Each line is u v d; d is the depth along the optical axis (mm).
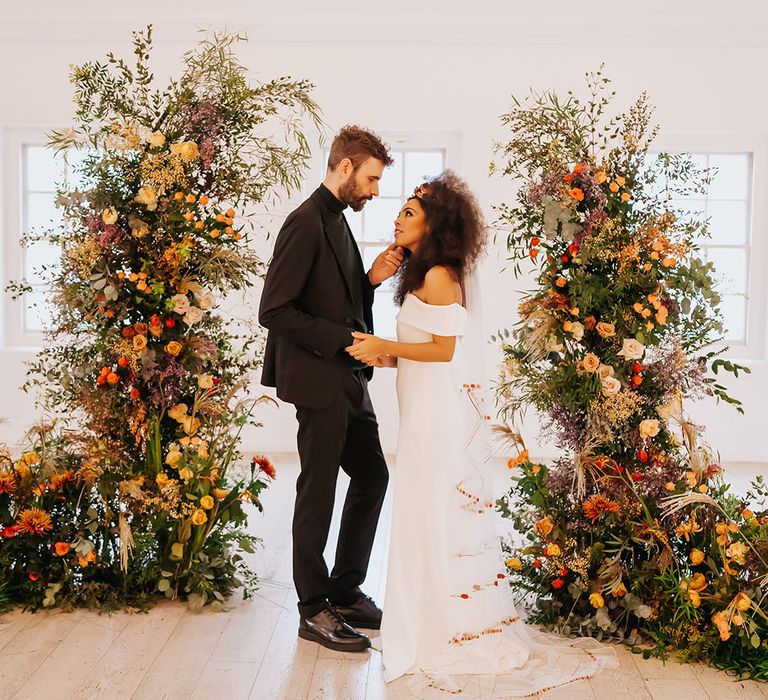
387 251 3631
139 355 3707
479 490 3457
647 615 3357
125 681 3135
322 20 6773
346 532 3725
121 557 3752
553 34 6793
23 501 3811
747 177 7035
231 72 3863
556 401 3615
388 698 3045
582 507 3607
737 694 3072
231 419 4051
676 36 6766
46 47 6859
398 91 6891
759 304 7012
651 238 3508
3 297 7117
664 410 3516
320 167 6953
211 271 3705
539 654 3361
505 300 6895
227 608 3811
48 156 7145
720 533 3344
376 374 6961
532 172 3701
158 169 3645
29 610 3734
